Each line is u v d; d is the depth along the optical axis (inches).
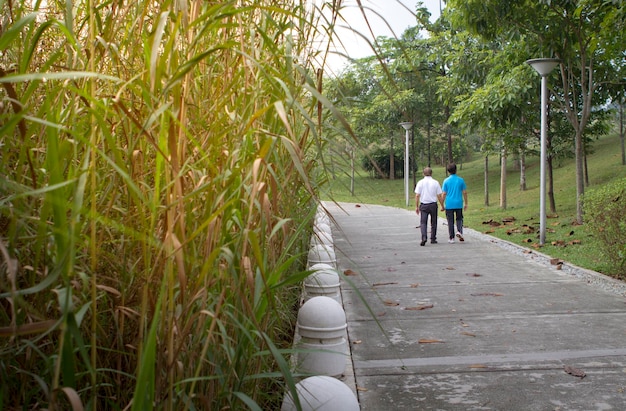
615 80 602.2
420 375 174.2
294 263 191.9
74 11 76.3
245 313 83.3
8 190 65.0
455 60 674.8
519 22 519.8
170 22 76.5
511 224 617.3
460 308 260.2
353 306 270.8
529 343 204.1
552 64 448.5
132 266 72.5
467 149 1457.9
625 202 303.7
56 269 48.5
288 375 65.7
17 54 80.4
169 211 61.2
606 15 440.5
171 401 63.2
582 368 176.9
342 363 164.9
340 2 83.5
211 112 78.7
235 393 73.2
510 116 598.5
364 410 149.0
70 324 49.3
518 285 309.0
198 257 73.4
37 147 67.3
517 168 1433.3
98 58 70.3
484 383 166.6
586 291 288.2
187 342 75.3
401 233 587.8
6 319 63.6
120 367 73.1
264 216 72.1
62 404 70.1
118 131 80.8
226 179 73.9
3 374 60.4
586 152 711.7
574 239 460.1
